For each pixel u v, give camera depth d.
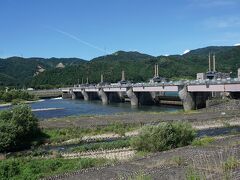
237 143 36.56
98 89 174.12
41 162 38.09
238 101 85.75
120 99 172.25
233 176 20.81
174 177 23.55
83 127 65.81
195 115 79.44
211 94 110.25
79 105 153.38
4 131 52.53
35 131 59.66
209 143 39.16
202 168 23.52
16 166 36.06
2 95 192.88
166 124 43.09
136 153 41.53
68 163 37.94
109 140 57.38
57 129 64.12
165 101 139.00
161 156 33.28
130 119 76.75
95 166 33.97
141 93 143.62
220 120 72.25
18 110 58.31
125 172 27.94
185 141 42.28
